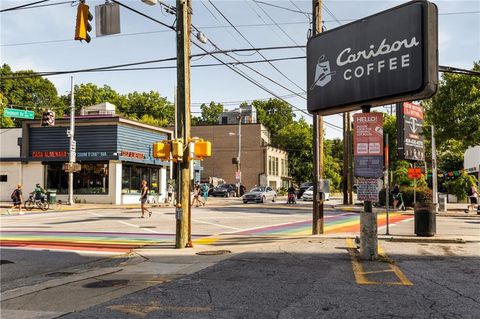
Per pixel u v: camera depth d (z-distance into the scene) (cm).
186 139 1254
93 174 3662
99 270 962
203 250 1191
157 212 2739
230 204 3725
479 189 3297
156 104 8181
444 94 3250
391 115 5112
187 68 1263
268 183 6391
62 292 767
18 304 695
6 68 7256
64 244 1392
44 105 7488
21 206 2939
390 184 3328
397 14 980
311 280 806
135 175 3891
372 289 736
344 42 1090
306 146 7438
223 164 6481
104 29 1247
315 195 1503
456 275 849
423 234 1404
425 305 641
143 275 889
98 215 2530
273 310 620
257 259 1026
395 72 978
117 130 3600
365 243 1012
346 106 1100
